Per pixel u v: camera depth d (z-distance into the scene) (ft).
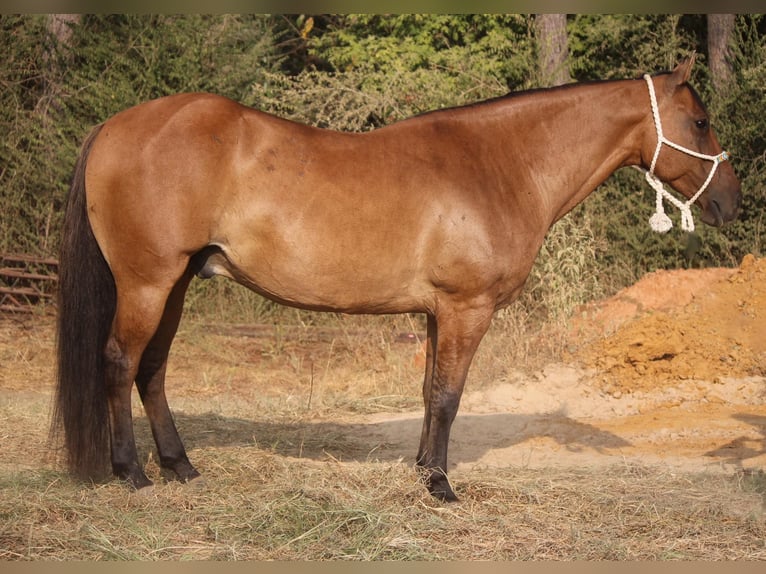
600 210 33.86
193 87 35.86
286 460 17.25
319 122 34.68
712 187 16.02
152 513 14.19
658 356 24.75
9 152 35.73
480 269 14.78
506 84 39.63
